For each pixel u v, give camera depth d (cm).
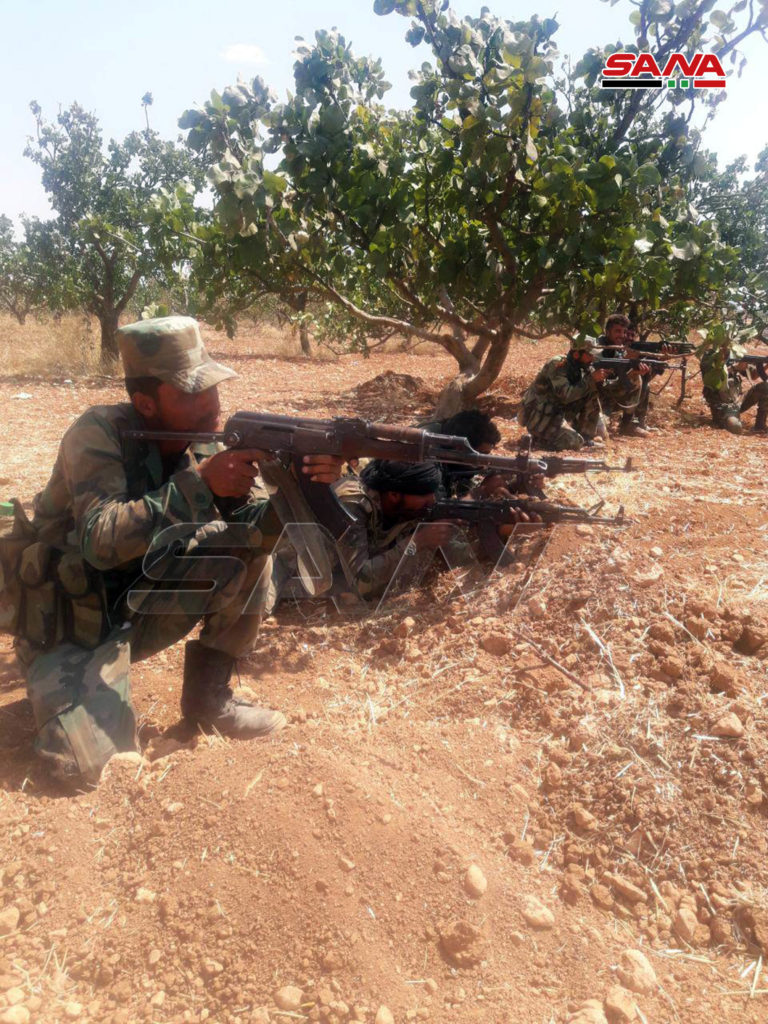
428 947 181
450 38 618
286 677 317
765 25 611
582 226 603
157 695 307
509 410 949
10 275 2198
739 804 221
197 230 747
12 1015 162
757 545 372
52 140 1448
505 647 304
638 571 323
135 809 216
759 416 845
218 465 231
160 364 229
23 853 206
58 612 241
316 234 652
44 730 231
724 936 192
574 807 225
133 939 182
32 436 783
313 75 600
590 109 706
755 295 652
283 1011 166
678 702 256
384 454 250
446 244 693
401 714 281
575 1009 169
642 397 803
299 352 1777
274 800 212
